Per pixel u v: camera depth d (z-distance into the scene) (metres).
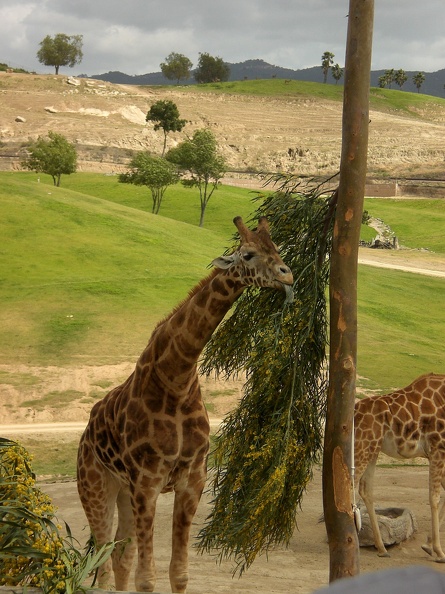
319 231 8.82
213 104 167.00
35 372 27.03
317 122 158.50
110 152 121.19
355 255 8.43
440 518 12.29
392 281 50.12
